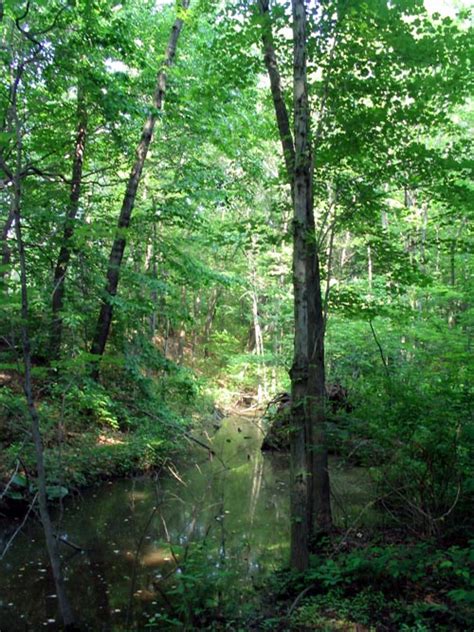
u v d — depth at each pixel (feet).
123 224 42.04
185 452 44.98
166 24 48.62
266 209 68.59
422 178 25.66
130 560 22.17
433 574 16.72
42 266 34.60
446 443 19.98
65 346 37.19
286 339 82.33
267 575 19.77
